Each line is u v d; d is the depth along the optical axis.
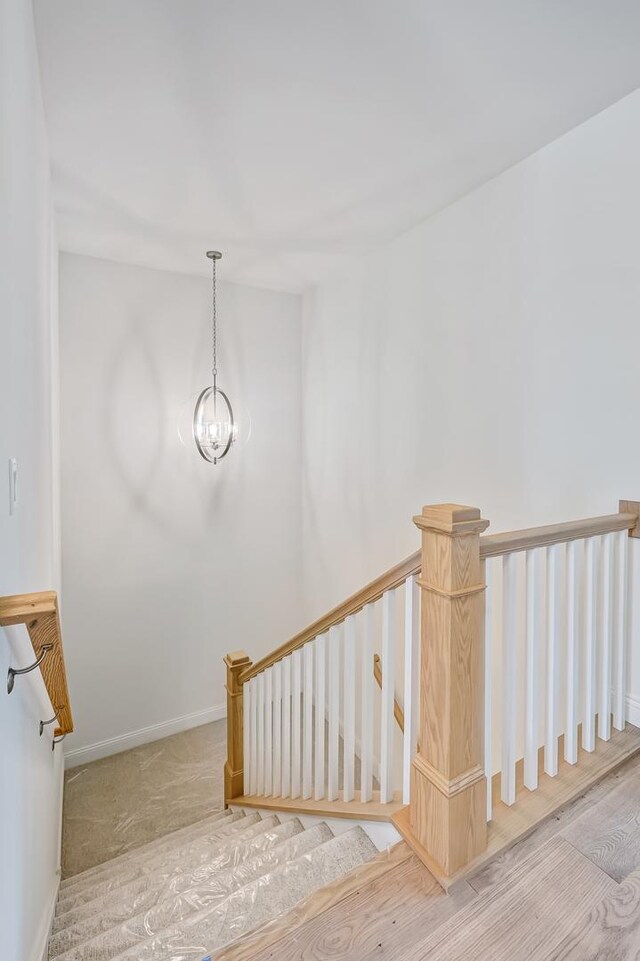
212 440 3.56
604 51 1.66
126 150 2.23
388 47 1.64
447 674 1.25
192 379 3.81
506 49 1.65
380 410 3.29
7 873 1.00
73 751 3.50
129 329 3.55
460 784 1.26
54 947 1.56
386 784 1.62
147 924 1.52
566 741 1.70
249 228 2.98
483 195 2.48
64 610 3.44
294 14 1.52
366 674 1.72
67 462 3.38
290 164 2.34
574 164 2.05
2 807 0.95
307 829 1.97
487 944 1.10
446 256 2.71
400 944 1.10
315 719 2.02
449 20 1.54
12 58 1.15
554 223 2.14
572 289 2.07
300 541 4.40
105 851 2.76
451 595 1.23
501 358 2.40
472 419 2.57
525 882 1.25
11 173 1.14
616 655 1.91
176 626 3.86
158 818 3.02
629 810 1.50
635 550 1.91
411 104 1.92
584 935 1.11
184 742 3.78
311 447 4.18
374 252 3.30
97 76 1.77
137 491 3.65
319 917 1.17
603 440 1.98
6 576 1.03
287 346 4.24
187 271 3.70
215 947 1.33
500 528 2.43
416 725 1.55
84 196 2.63
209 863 1.89
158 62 1.71
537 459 2.24
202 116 2.00
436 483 2.82
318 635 1.96
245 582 4.16
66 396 3.36
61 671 1.20
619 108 1.89
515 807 1.48
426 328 2.87
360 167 2.35
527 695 1.55
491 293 2.45
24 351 1.37
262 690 2.53
